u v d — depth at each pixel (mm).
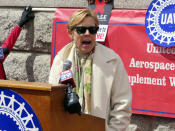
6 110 1534
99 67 2396
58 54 2541
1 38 4691
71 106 1626
